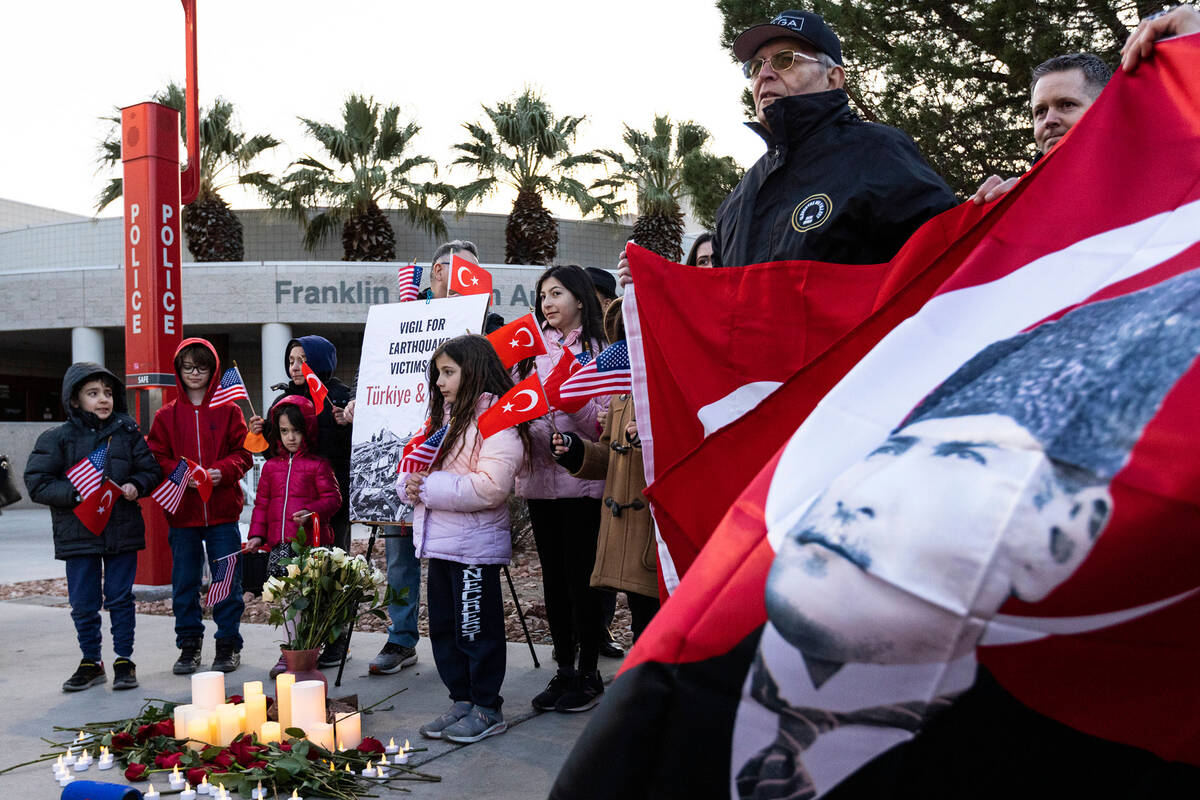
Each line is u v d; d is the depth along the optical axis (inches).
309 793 127.3
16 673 202.7
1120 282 53.6
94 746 146.8
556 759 138.6
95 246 1098.1
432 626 154.7
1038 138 115.1
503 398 139.4
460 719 150.6
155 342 310.0
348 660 212.4
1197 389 43.6
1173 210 56.5
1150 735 45.3
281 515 200.8
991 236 62.2
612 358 136.1
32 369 1109.1
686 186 454.3
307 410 210.4
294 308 865.5
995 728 45.0
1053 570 43.0
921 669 45.0
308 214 1011.9
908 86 376.5
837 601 46.3
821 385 80.0
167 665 209.9
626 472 147.4
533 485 165.5
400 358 194.5
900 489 47.1
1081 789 46.0
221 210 960.9
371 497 193.2
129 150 313.3
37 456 191.6
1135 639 43.3
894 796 45.9
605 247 1087.0
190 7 348.2
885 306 76.5
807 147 111.4
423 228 1032.2
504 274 873.5
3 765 141.4
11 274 896.9
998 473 45.3
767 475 54.7
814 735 46.7
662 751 49.0
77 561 191.5
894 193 104.2
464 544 148.9
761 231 114.3
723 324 102.6
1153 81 63.5
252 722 146.7
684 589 52.2
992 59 369.4
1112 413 44.9
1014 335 54.6
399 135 983.6
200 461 207.6
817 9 387.5
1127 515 42.3
